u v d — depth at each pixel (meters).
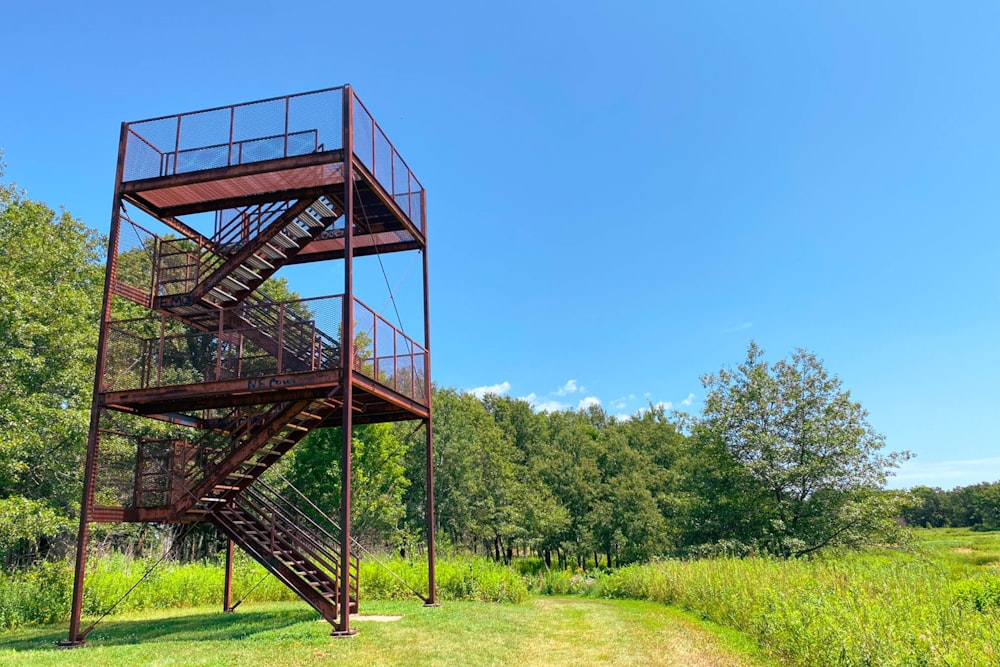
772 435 35.38
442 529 55.66
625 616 15.63
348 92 12.88
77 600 11.88
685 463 42.12
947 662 7.36
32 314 22.61
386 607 15.19
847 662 8.44
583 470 70.50
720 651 10.52
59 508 22.59
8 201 25.55
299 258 17.20
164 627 13.63
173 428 26.22
